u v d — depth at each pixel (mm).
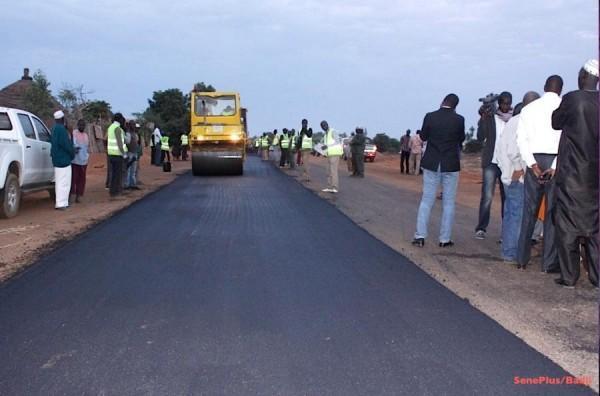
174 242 9359
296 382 4398
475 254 8703
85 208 13586
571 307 6156
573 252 6867
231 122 24109
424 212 9172
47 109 32625
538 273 7578
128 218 11914
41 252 8641
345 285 6895
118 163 15461
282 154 30250
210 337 5254
